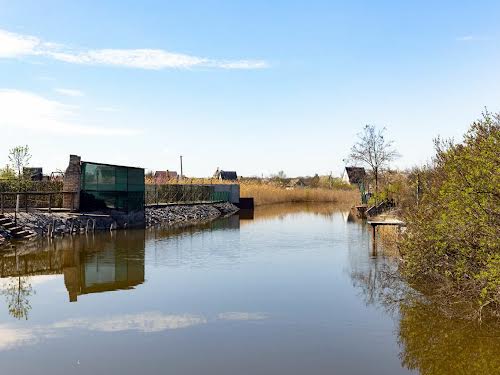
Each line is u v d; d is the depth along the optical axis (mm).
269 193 63500
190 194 45000
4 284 14289
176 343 9102
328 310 11180
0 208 26906
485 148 9469
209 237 25500
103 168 28906
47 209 27547
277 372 7797
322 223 34344
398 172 40781
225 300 12102
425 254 12445
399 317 10562
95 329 9945
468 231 10281
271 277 14812
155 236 25781
